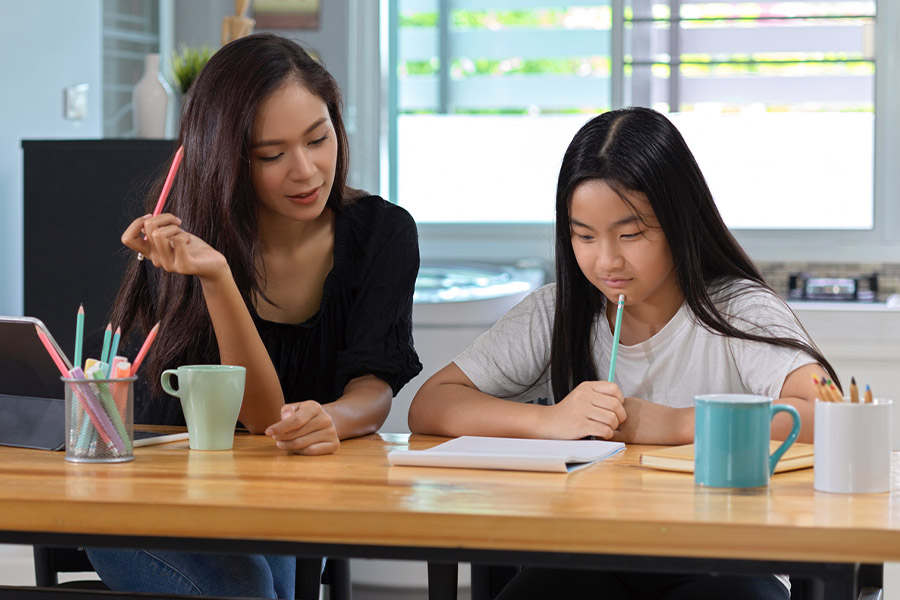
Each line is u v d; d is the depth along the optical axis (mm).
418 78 4449
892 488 1135
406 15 4426
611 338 1631
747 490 1122
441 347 2951
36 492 1115
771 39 4070
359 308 1749
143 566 1475
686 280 1528
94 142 3156
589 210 1469
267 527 1042
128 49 4117
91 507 1073
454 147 4453
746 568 977
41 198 3184
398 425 2965
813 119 4082
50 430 1423
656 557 988
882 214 4055
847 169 4078
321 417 1365
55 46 3617
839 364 3463
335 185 1773
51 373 1441
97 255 3168
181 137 1647
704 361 1576
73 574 2814
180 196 1641
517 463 1238
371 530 1024
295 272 1781
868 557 947
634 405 1463
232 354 1504
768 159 4125
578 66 4324
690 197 1509
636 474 1213
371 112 4301
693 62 4129
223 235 1604
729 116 4133
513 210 4438
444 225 4414
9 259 3424
